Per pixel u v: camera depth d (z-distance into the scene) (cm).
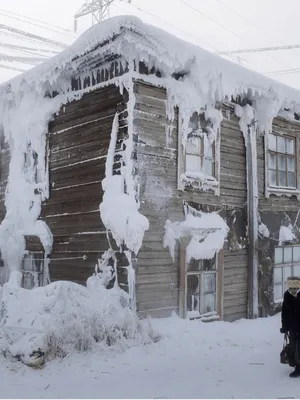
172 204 1037
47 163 1195
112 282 971
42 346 698
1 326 758
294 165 1407
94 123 1074
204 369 701
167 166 1036
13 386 610
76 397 568
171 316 1003
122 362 721
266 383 636
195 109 1090
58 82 1152
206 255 1079
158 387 611
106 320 800
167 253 1016
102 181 1011
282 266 1327
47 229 1170
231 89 1127
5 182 1403
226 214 1163
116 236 962
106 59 1034
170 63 1006
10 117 1319
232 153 1195
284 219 1345
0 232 1262
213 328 980
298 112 1381
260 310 1232
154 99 1023
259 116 1254
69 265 1105
